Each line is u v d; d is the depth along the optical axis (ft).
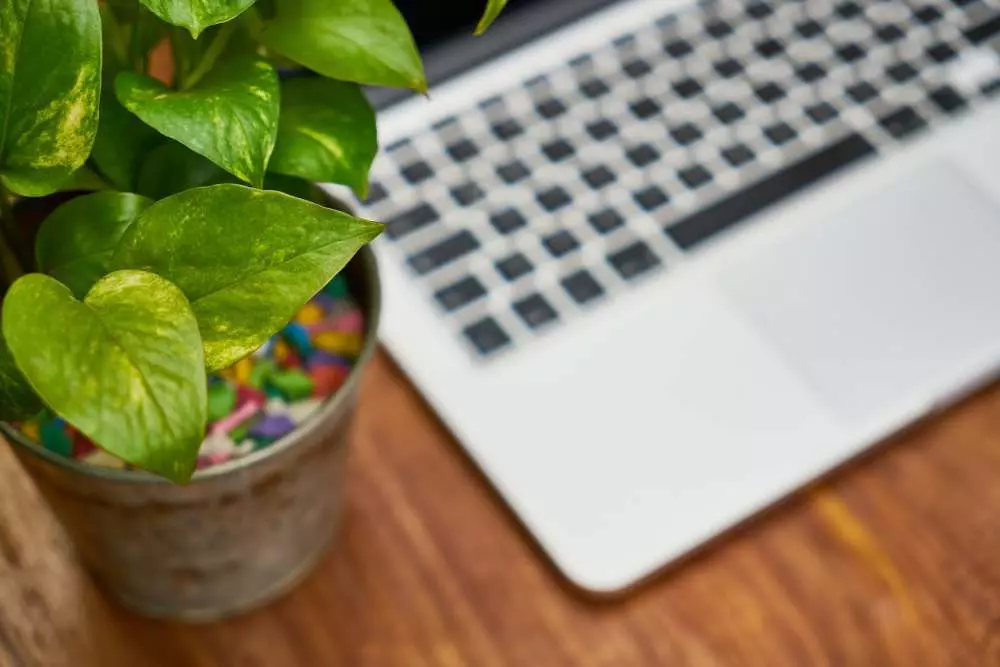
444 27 1.99
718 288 1.76
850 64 2.05
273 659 1.52
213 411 1.28
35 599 1.51
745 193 1.87
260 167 0.89
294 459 1.22
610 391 1.65
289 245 0.86
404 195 1.82
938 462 1.69
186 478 0.79
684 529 1.54
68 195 1.19
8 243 1.13
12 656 1.45
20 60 0.85
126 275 0.84
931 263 1.80
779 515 1.63
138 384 0.80
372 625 1.55
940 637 1.55
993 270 1.80
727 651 1.54
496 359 1.67
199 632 1.53
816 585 1.59
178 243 0.87
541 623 1.55
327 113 1.07
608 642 1.54
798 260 1.79
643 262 1.78
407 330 1.69
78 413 0.78
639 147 1.91
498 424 1.62
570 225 1.81
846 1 2.14
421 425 1.70
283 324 0.87
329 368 1.35
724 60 2.05
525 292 1.73
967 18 2.12
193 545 1.32
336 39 1.03
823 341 1.71
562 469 1.59
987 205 1.87
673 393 1.65
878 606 1.57
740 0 2.14
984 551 1.62
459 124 1.91
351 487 1.64
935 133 1.96
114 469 1.12
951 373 1.68
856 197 1.87
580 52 2.03
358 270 1.32
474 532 1.62
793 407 1.65
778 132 1.95
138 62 1.13
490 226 1.80
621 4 2.10
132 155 1.08
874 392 1.66
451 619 1.55
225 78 0.96
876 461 1.68
